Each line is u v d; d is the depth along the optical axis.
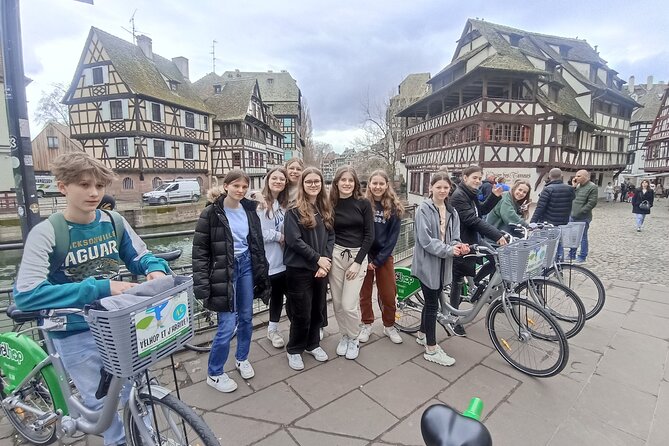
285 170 3.27
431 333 2.95
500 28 21.23
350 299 2.95
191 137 27.17
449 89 19.30
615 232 10.42
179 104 25.28
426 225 2.84
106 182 1.63
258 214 3.10
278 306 3.27
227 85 33.19
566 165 19.33
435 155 21.97
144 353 1.37
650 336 3.41
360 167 17.73
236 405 2.40
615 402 2.44
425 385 2.64
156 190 21.47
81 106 23.20
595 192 6.32
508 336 2.99
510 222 3.86
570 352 3.11
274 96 50.16
